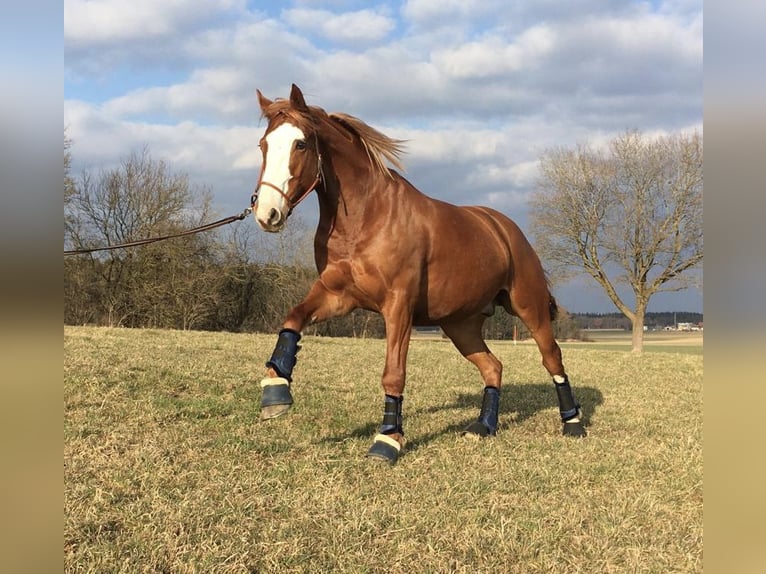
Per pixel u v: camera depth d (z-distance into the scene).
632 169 25.59
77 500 3.12
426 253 4.42
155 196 28.28
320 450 4.33
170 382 6.66
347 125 4.35
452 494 3.54
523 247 5.54
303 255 32.50
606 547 2.89
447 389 7.75
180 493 3.33
